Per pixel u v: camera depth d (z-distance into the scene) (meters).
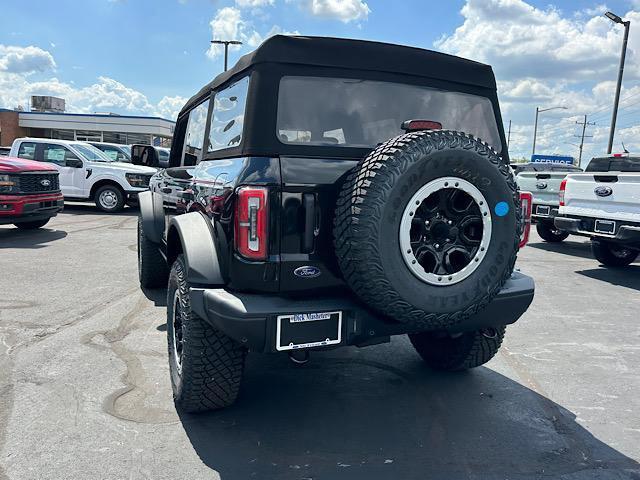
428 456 2.71
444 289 2.49
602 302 6.07
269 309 2.44
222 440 2.81
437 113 3.12
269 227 2.46
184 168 3.87
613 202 7.09
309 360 4.01
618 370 3.97
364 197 2.31
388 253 2.34
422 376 3.76
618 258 8.17
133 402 3.20
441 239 2.51
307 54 2.76
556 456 2.74
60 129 40.84
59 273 6.59
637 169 9.25
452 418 3.13
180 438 2.81
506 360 4.14
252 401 3.29
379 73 2.94
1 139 39.75
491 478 2.53
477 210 2.54
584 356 4.26
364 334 2.58
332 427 2.98
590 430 3.03
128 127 40.69
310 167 2.55
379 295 2.38
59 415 3.01
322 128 2.76
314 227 2.53
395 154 2.33
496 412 3.22
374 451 2.74
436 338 3.78
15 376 3.52
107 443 2.73
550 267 8.30
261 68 2.68
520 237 2.68
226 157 2.91
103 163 13.79
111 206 13.72
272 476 2.50
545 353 4.32
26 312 4.95
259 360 3.99
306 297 2.59
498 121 3.36
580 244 11.06
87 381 3.47
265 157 2.56
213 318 2.54
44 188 9.45
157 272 5.66
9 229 10.37
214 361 2.81
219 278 2.64
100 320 4.76
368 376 3.73
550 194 10.34
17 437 2.76
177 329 3.14
